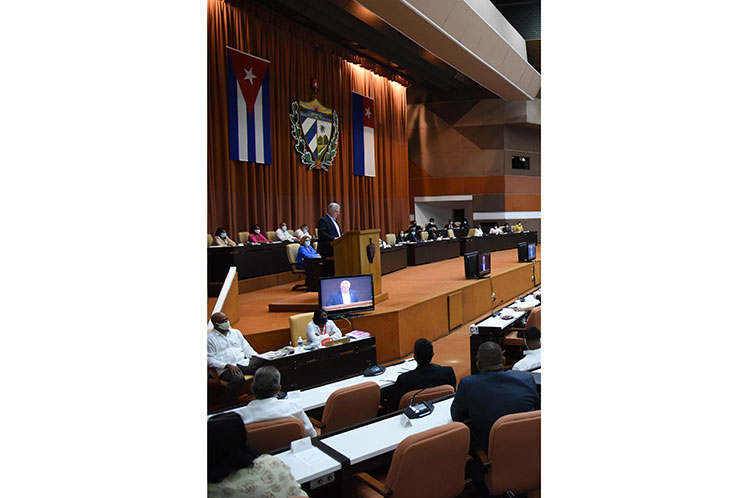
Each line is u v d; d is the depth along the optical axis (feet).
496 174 62.59
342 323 20.35
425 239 46.50
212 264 28.78
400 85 58.03
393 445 8.89
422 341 12.07
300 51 43.11
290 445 8.87
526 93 53.01
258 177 39.42
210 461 7.05
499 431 8.56
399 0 30.53
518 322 20.51
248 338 19.08
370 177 52.80
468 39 38.52
